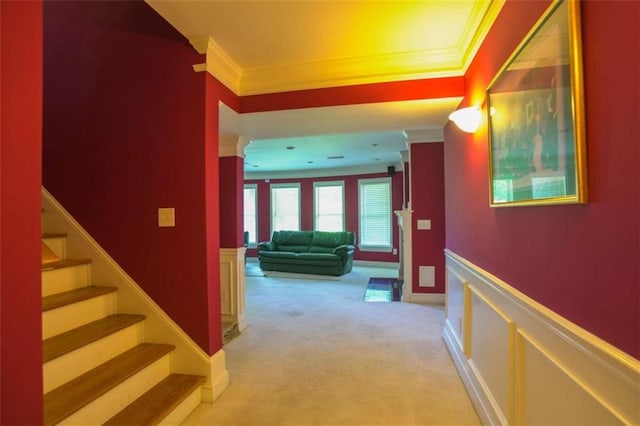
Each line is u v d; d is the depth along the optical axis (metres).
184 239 2.14
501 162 1.56
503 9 1.59
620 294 0.82
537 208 1.25
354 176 7.97
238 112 2.68
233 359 2.70
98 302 2.12
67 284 2.14
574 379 1.01
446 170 3.08
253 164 7.47
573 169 0.97
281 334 3.28
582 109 0.94
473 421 1.87
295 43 2.21
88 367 1.80
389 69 2.46
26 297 0.97
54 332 1.84
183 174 2.15
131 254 2.22
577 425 1.00
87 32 2.29
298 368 2.53
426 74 2.41
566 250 1.06
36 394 0.99
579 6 0.95
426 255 4.41
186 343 2.12
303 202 8.51
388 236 7.58
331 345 2.98
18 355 0.94
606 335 0.87
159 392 1.91
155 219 2.18
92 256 2.25
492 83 1.65
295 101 2.62
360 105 2.53
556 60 1.05
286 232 7.75
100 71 2.27
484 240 1.90
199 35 2.08
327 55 2.39
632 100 0.77
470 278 2.20
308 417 1.91
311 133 3.40
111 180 2.25
